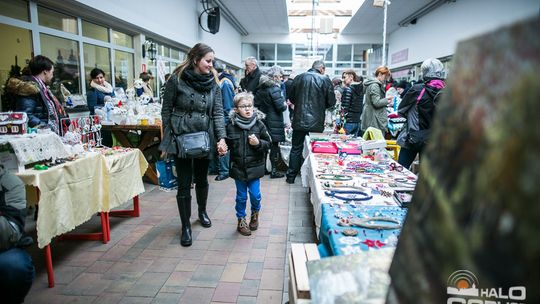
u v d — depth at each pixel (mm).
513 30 456
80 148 2613
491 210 454
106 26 5246
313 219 3227
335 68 14969
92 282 2178
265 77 4367
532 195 390
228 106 4344
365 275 943
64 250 2600
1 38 3447
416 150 3180
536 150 389
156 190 4168
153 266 2373
